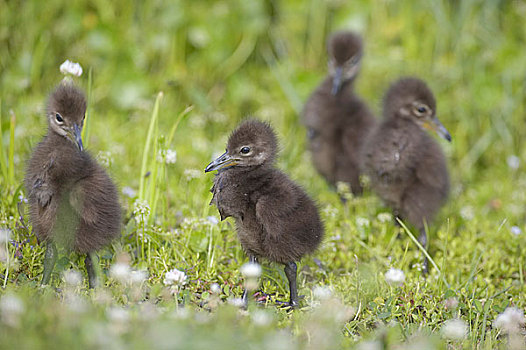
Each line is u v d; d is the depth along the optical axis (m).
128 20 16.86
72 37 16.53
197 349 6.75
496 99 16.64
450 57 17.31
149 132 11.56
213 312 9.02
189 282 9.95
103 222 9.42
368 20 17.73
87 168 9.41
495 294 10.62
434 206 12.00
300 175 14.44
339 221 12.31
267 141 9.70
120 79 16.30
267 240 9.55
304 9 17.47
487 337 9.12
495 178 15.88
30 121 14.29
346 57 13.99
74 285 9.04
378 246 11.52
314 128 13.80
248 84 17.19
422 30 17.62
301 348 7.51
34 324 7.17
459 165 16.30
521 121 16.97
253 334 7.52
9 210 10.98
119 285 9.17
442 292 10.27
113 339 6.85
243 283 10.16
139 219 10.62
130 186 12.89
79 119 9.56
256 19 17.16
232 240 11.20
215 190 9.74
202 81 17.12
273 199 9.38
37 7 16.11
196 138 15.09
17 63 15.84
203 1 17.19
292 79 16.69
